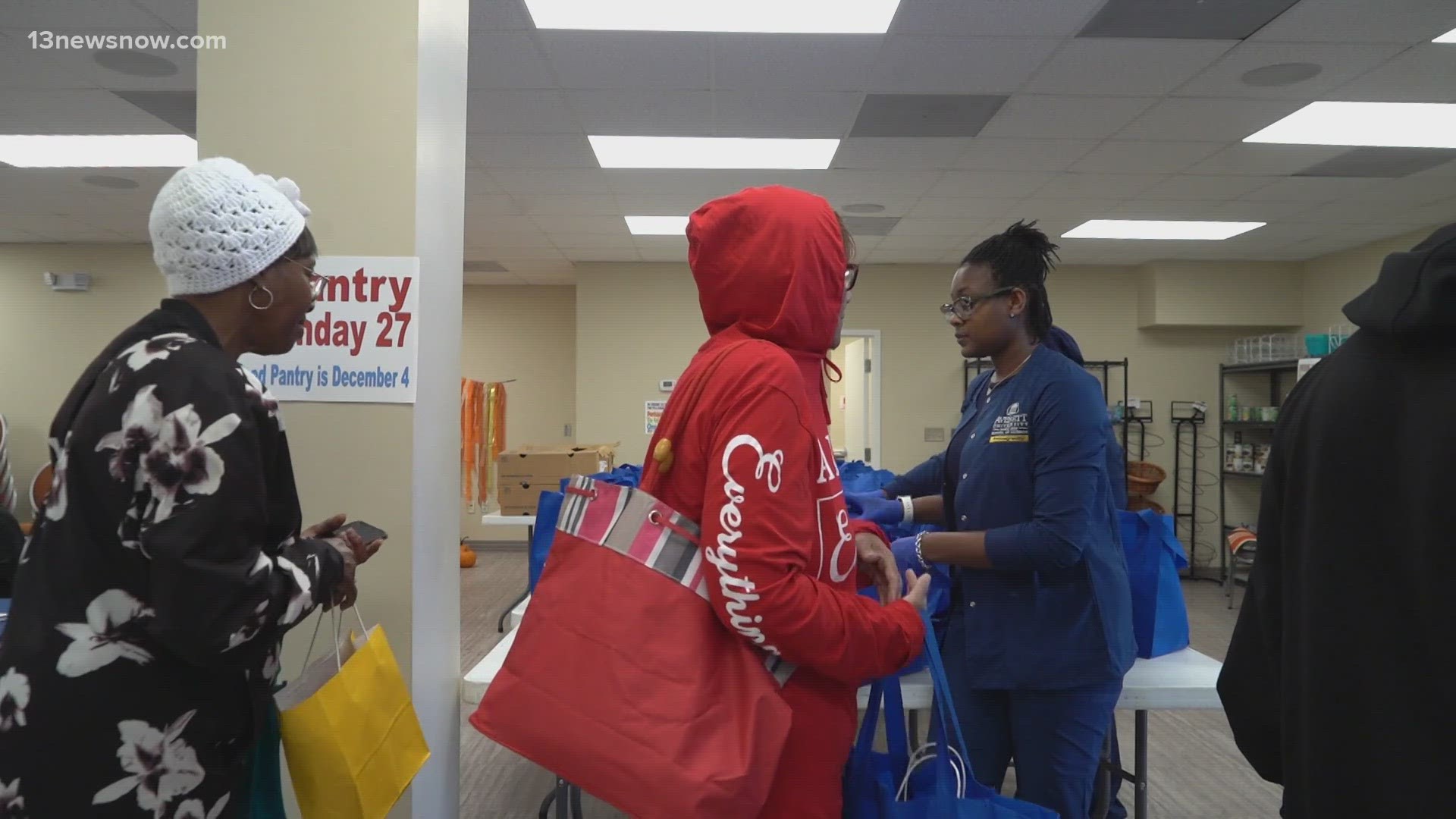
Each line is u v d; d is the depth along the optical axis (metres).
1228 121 3.71
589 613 0.90
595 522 0.94
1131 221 5.52
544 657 0.91
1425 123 3.74
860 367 7.36
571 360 7.84
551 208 5.18
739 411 0.87
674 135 3.91
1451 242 0.67
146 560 0.81
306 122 1.43
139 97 3.47
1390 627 0.69
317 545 0.98
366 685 1.04
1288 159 4.24
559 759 0.87
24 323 6.46
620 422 6.86
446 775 1.58
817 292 0.97
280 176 1.43
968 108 3.57
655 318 6.88
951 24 2.83
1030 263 1.52
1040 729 1.43
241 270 0.93
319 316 1.43
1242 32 2.86
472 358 7.84
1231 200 5.00
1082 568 1.41
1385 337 0.73
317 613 1.45
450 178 1.59
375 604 1.42
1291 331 6.84
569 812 2.16
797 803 0.90
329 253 1.42
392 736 1.08
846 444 7.95
